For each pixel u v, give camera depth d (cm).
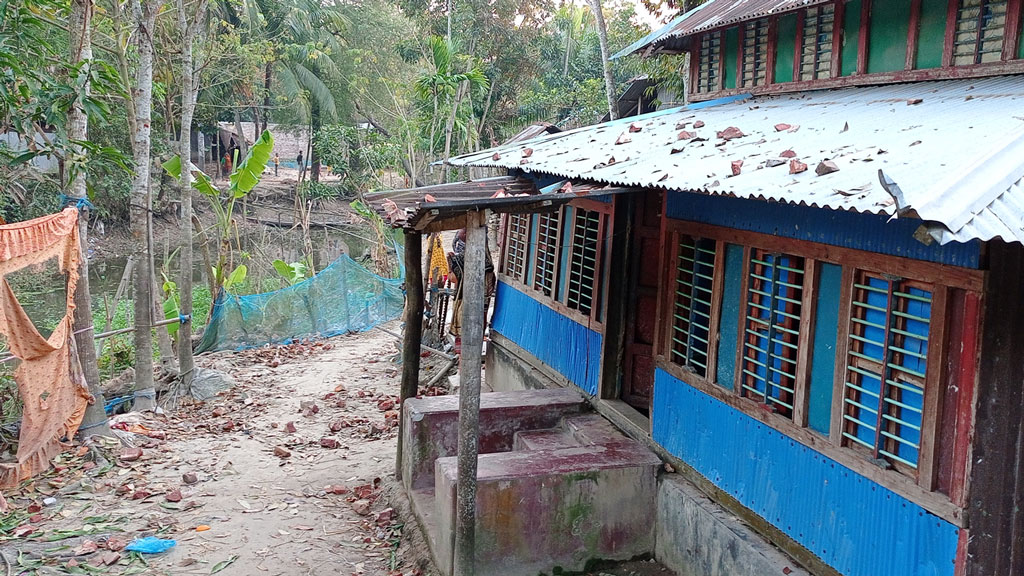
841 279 412
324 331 1348
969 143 329
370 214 1892
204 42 1908
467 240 495
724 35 761
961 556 336
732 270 509
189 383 995
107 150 762
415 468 666
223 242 1309
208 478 723
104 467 727
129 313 1510
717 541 491
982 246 322
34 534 587
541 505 537
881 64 587
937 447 349
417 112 2514
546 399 712
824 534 417
